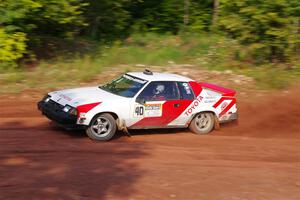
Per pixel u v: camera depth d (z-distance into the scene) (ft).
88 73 58.13
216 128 42.45
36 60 66.33
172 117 39.83
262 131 44.27
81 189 26.81
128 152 34.55
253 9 65.46
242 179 30.42
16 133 37.19
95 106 36.27
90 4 84.94
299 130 45.11
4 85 52.65
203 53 77.46
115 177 29.01
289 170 33.01
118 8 88.79
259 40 68.90
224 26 75.72
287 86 59.67
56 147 34.14
